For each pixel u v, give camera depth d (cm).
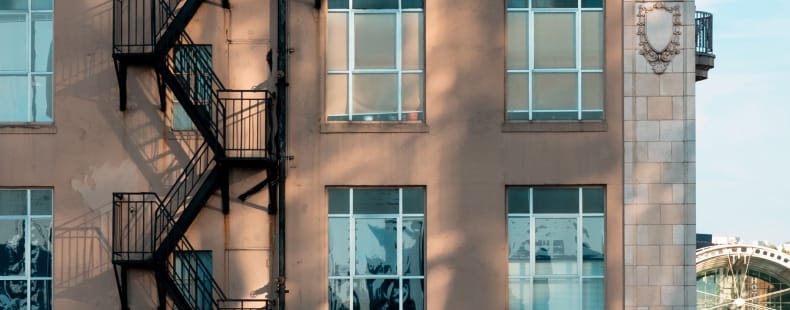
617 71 2631
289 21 2648
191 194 2622
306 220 2616
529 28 2662
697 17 2986
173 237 2530
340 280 2630
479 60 2634
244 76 2641
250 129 2617
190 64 2648
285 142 2622
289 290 2609
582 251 2623
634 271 2597
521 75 2659
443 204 2614
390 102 2656
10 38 2688
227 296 2611
